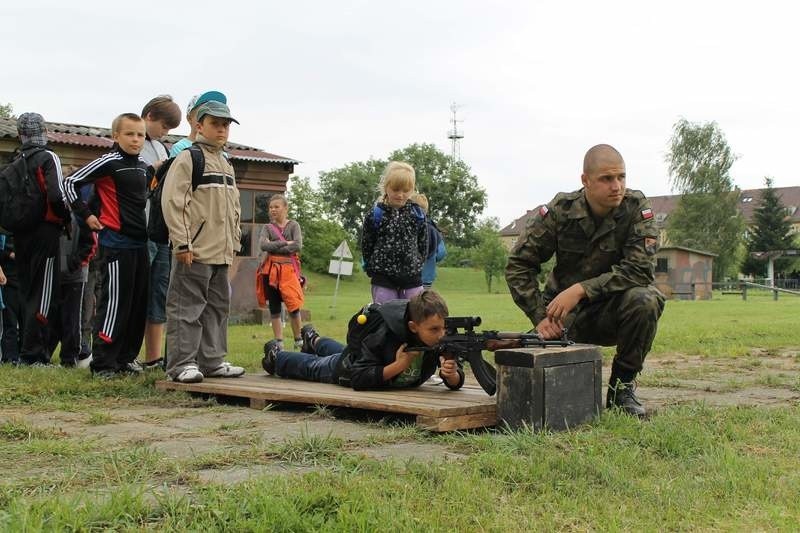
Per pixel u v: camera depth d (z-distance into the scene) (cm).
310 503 311
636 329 561
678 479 375
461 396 561
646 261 560
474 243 10075
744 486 364
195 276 684
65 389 670
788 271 9112
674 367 934
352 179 10188
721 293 5625
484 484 353
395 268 734
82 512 298
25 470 381
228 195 707
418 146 10331
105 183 754
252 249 1866
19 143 1564
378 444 458
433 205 10162
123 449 427
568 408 497
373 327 603
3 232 859
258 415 573
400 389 605
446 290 7306
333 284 7075
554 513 323
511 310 2577
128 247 754
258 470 381
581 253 580
